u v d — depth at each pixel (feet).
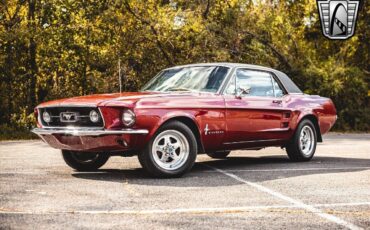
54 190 17.95
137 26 54.44
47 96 53.21
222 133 22.75
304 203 15.97
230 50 58.65
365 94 65.51
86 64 52.75
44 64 52.13
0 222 13.08
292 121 26.71
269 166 25.91
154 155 20.68
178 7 60.54
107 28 53.06
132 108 19.71
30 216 13.79
